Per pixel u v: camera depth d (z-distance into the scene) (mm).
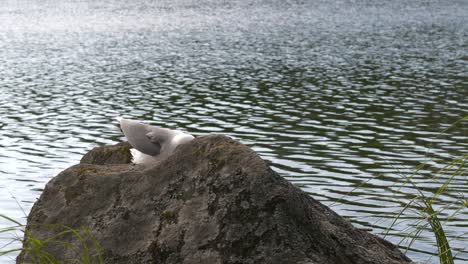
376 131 21234
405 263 5844
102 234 5695
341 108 25938
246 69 39562
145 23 78188
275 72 37938
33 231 5891
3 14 93125
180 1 115312
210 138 5785
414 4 99188
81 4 111188
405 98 28328
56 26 75562
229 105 27094
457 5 96312
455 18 76750
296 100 28125
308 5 101812
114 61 45375
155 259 5441
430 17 78688
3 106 27969
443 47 50125
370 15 83312
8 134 21750
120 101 28797
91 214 5840
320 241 5426
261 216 5320
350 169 16234
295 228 5344
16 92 32188
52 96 30719
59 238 5793
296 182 15094
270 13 89375
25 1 119188
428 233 11148
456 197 13242
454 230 11297
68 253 5703
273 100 28219
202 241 5371
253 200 5363
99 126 23000
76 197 5961
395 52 47594
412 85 32250
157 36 63531
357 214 12508
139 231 5621
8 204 13570
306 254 5266
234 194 5414
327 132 21172
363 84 32812
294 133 21078
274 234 5273
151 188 5766
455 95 28922
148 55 48625
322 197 13812
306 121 23203
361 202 13281
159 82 34844
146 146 6211
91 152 7621
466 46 50438
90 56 48625
